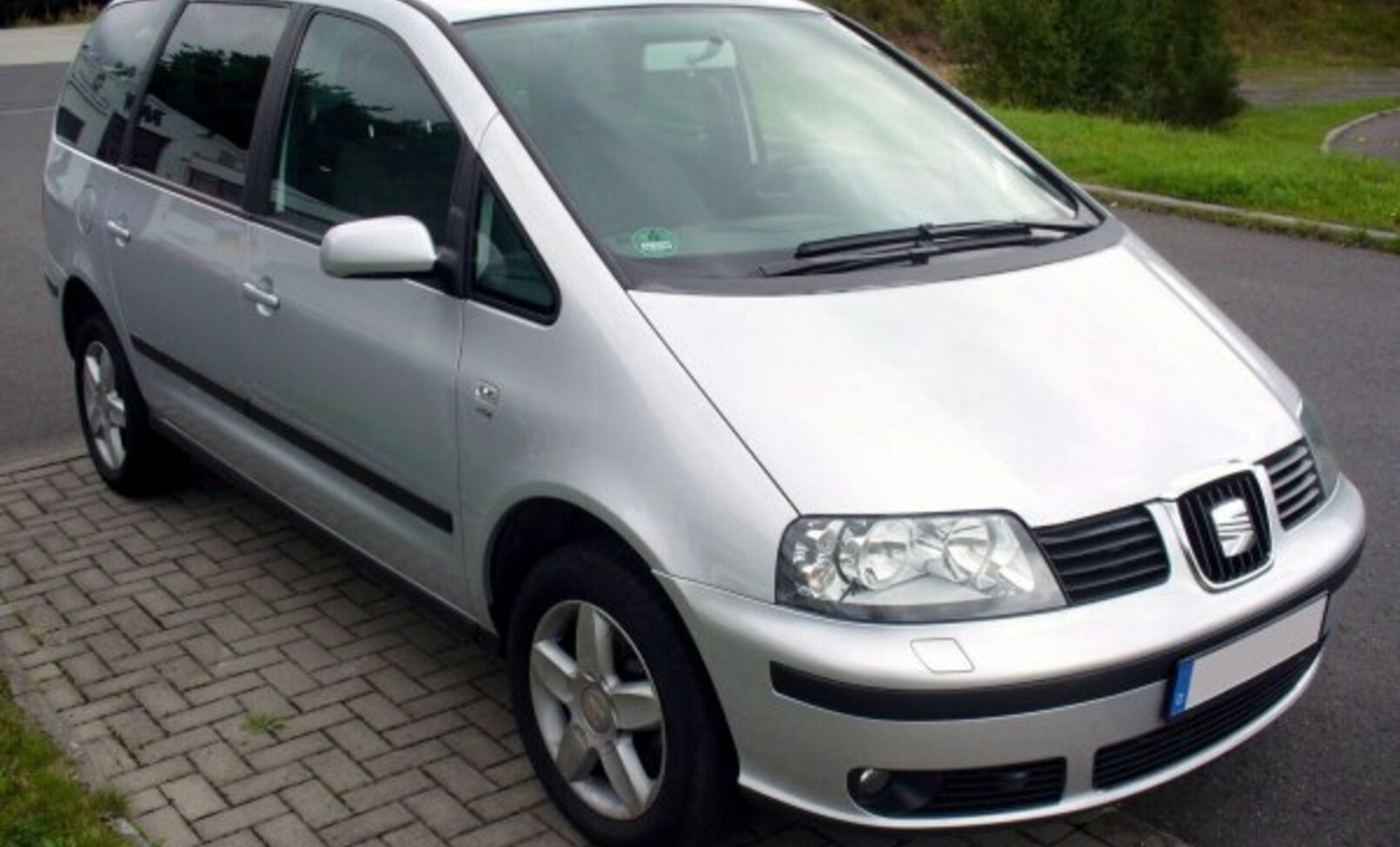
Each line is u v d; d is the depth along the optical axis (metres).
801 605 2.94
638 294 3.35
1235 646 3.13
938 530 2.94
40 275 9.45
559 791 3.59
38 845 3.44
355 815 3.66
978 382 3.24
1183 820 3.64
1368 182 11.82
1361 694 4.19
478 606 3.79
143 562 5.13
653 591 3.20
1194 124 27.28
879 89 4.55
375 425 3.96
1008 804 3.00
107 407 5.64
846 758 2.94
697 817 3.23
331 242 3.58
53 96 19.03
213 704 4.19
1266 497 3.28
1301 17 52.03
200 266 4.68
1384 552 5.07
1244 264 9.20
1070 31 23.42
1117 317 3.63
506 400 3.46
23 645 4.55
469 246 3.66
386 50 4.12
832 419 3.09
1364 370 7.04
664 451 3.12
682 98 4.07
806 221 3.84
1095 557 3.02
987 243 3.88
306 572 5.04
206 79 4.92
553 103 3.85
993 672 2.85
